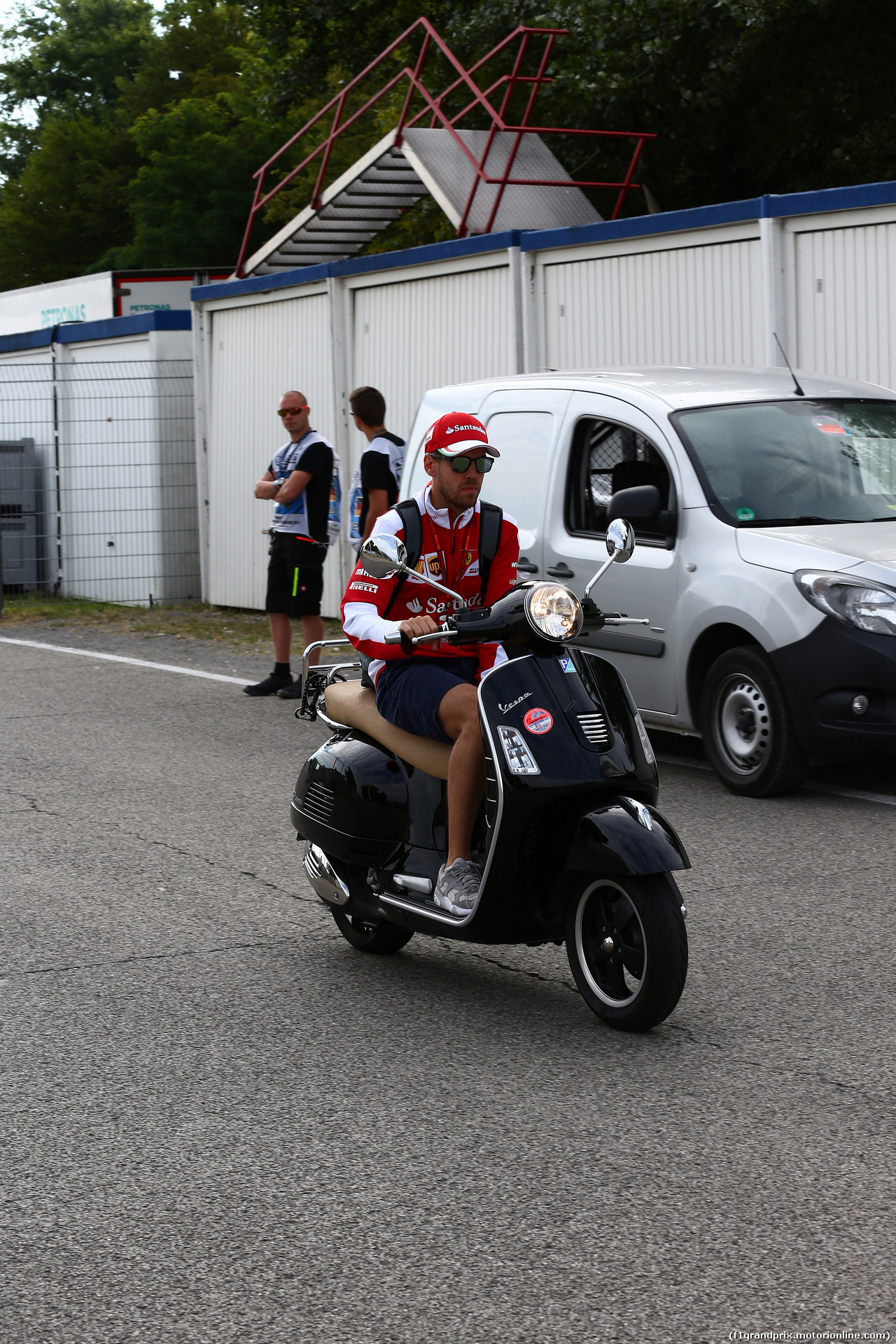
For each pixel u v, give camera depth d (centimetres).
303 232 1908
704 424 852
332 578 1579
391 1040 477
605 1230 351
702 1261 336
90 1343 308
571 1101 427
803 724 765
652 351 1212
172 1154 397
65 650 1445
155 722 1052
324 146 1823
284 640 1150
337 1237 350
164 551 1830
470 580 514
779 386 900
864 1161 386
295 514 1127
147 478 1830
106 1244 349
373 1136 405
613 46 2050
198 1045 474
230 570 1766
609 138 2305
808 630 756
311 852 559
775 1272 330
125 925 602
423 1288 326
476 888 488
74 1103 430
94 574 1923
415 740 513
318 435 1128
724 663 802
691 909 611
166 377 1816
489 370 1370
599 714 475
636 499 799
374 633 487
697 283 1168
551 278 1301
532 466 924
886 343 1040
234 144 4503
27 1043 477
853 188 1039
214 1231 354
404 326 1470
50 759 930
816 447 852
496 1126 411
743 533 802
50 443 1962
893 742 744
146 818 780
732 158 2338
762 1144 397
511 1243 345
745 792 798
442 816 516
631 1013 469
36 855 708
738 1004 504
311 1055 465
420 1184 377
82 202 5634
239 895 644
